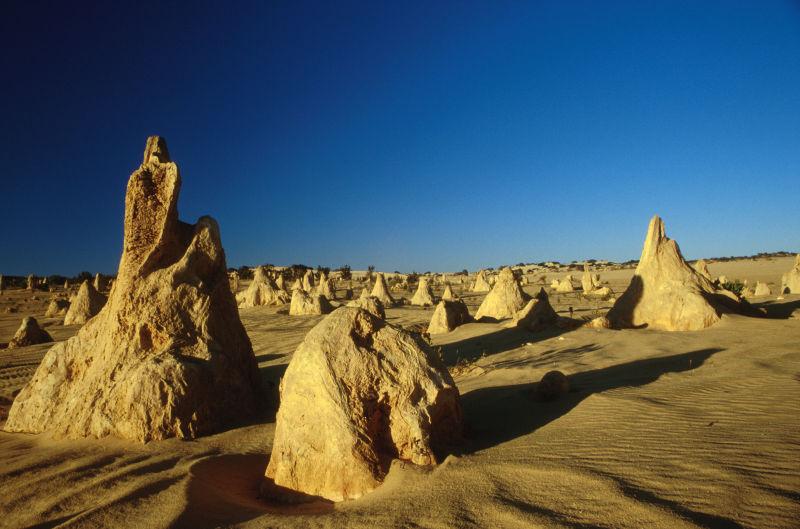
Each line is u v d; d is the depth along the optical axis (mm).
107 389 7262
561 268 116500
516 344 13508
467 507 3838
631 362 10188
